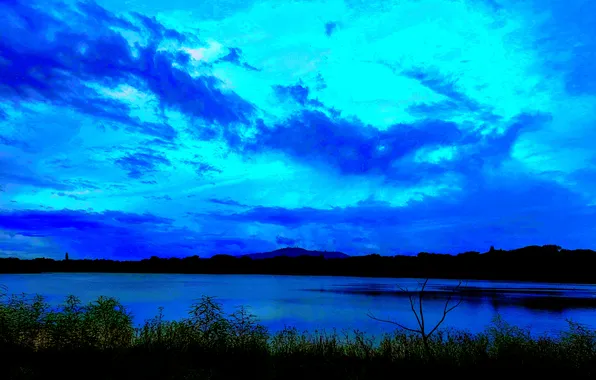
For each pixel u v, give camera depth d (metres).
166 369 10.41
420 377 10.83
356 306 49.69
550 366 11.06
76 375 9.89
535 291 97.25
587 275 127.81
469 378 10.71
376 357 12.55
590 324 37.25
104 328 12.43
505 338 12.82
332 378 10.73
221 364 11.35
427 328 29.28
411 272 95.81
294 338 14.56
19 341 11.60
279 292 82.50
